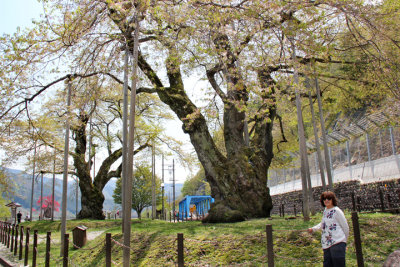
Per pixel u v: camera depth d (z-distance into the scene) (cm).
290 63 1094
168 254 880
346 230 543
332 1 991
